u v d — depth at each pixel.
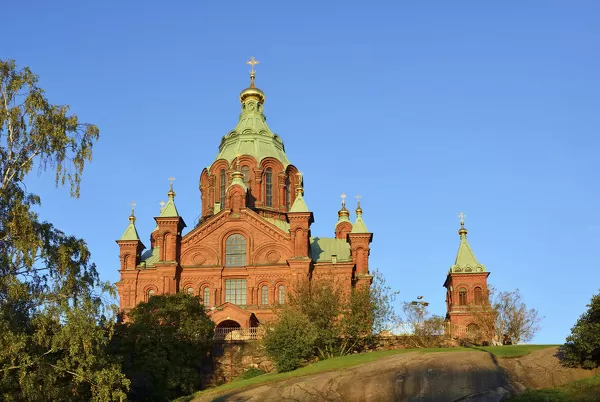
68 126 54.94
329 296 74.75
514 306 84.94
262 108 112.44
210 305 88.62
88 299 51.28
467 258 97.25
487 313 84.38
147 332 68.62
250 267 89.38
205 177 105.69
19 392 48.50
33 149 53.72
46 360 50.06
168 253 89.50
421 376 51.97
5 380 47.69
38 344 49.28
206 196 104.69
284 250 90.44
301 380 56.53
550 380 52.12
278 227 91.38
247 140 104.81
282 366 66.38
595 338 51.22
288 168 104.50
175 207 91.62
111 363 53.16
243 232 91.44
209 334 74.00
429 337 77.81
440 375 51.78
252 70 114.12
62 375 49.88
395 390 51.69
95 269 53.50
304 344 67.50
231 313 83.25
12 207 51.25
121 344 67.19
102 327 52.00
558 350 55.72
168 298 74.75
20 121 53.22
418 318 78.88
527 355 56.41
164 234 90.25
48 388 48.47
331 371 60.06
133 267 90.31
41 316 48.84
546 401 47.78
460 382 50.88
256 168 101.25
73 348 48.28
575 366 52.75
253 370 73.25
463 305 94.75
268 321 76.50
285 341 67.31
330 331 72.06
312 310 73.50
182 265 90.38
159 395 65.88
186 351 70.69
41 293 50.59
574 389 49.31
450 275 96.44
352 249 92.81
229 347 76.81
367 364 56.91
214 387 71.00
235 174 94.12
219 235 91.56
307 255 89.38
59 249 51.34
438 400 49.88
